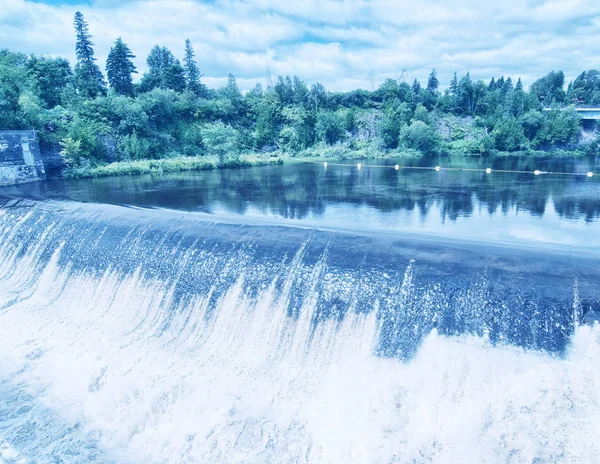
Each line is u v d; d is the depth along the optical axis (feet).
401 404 36.55
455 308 39.75
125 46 254.06
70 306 62.03
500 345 37.29
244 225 58.75
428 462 32.32
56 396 43.68
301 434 36.73
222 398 41.22
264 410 39.47
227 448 36.32
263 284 49.80
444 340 39.11
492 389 34.78
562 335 35.65
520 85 424.87
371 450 34.14
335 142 284.20
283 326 47.44
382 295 43.11
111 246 63.41
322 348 44.62
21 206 82.89
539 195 103.81
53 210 76.74
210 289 53.06
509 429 32.12
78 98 205.46
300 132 271.49
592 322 34.81
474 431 32.94
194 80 318.86
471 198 101.55
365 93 346.13
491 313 38.37
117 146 190.60
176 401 41.42
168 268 57.00
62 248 68.08
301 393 40.93
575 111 290.97
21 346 51.75
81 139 160.25
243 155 229.86
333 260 47.75
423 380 37.55
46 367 48.06
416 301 41.55
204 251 55.42
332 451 34.91
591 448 29.35
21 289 67.21
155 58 324.60
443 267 42.63
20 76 169.48
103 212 71.67
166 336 52.65
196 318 53.06
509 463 30.66
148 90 286.25
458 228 71.67
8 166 129.49
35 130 144.46
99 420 40.50
